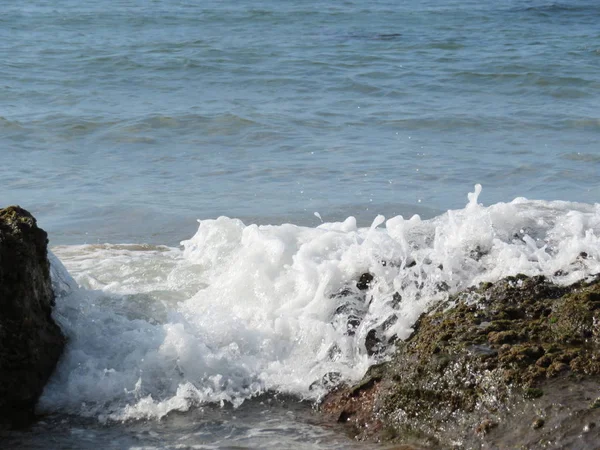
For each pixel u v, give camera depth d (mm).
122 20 31578
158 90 19375
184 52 24312
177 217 9930
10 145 13891
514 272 5508
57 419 5219
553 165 12336
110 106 17297
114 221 9820
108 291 6531
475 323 5117
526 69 21172
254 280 6219
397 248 5910
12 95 18359
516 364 4664
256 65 22375
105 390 5438
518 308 5191
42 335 5559
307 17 33188
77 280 6973
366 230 6949
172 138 14438
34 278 5512
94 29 29438
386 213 10078
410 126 15391
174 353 5578
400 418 4871
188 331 5855
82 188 11305
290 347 5727
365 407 5047
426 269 5680
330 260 6035
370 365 5348
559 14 34312
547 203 7211
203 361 5551
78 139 14336
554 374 4551
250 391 5418
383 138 14430
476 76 20609
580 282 5297
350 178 11695
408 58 23688
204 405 5301
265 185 11391
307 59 23359
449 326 5156
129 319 6125
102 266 7445
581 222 6168
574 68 21312
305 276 5992
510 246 5750
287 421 5086
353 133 14820
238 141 14219
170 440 4898
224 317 6008
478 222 5941
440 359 4898
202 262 7133
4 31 28234
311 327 5680
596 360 4570
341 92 19062
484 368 4715
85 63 22375
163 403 5301
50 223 9773
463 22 32125
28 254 5441
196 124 15305
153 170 12375
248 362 5633
